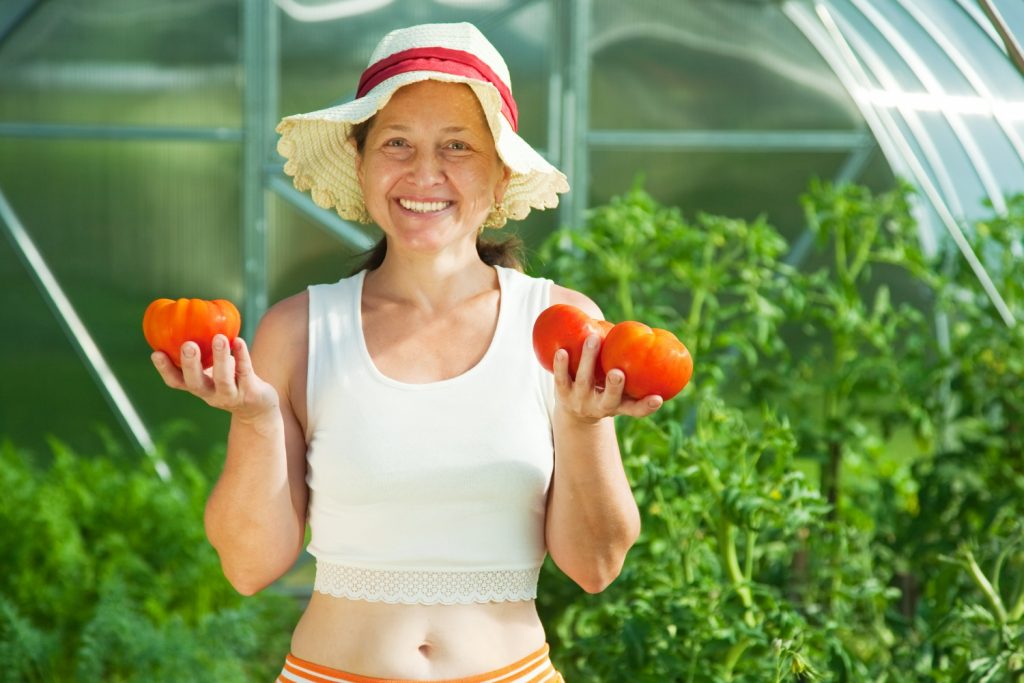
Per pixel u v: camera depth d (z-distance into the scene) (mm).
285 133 2633
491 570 2436
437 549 2404
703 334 5355
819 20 6832
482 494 2406
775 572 4793
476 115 2438
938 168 6660
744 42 6934
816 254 7027
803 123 6992
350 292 2547
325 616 2463
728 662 3822
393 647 2406
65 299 7004
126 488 6039
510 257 2693
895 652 4559
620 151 6992
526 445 2422
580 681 4461
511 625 2467
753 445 4137
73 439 7066
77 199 6949
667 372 2154
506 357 2461
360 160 2580
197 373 2168
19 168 6914
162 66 6879
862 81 6914
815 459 5285
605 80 6957
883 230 6957
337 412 2426
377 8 6883
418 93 2412
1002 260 5359
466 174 2434
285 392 2506
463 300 2531
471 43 2441
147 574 5723
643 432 4203
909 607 5086
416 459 2385
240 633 5105
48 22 6797
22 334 7012
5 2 6734
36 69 6844
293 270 7059
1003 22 4094
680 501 4125
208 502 2443
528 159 2510
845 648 4176
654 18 6926
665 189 7020
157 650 4898
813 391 5570
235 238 7008
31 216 6938
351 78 6930
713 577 4301
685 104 6973
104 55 6855
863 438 5445
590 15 6918
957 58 5645
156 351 2215
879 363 5434
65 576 5570
